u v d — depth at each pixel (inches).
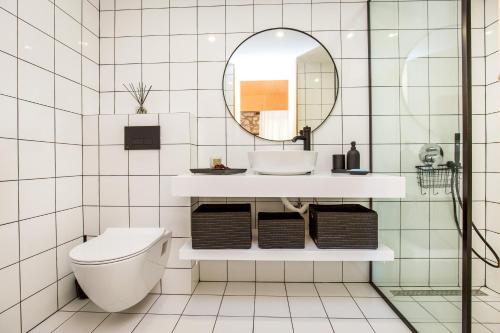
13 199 51.8
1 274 49.4
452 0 47.6
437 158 52.2
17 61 52.8
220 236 58.4
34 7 56.6
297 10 75.5
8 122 51.0
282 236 58.5
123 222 70.1
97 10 77.2
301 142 75.5
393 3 66.0
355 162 67.2
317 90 75.3
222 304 65.5
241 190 56.1
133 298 54.7
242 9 76.0
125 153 69.9
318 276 76.3
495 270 58.7
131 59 77.4
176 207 69.4
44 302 58.8
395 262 65.4
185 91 76.8
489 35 59.9
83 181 70.9
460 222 47.2
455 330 48.9
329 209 65.1
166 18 76.9
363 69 74.9
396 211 65.4
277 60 75.6
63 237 64.2
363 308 64.1
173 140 69.1
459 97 46.6
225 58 76.3
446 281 50.6
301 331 55.9
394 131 65.9
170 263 69.9
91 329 56.0
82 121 71.0
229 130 76.4
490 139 60.1
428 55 54.1
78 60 69.6
